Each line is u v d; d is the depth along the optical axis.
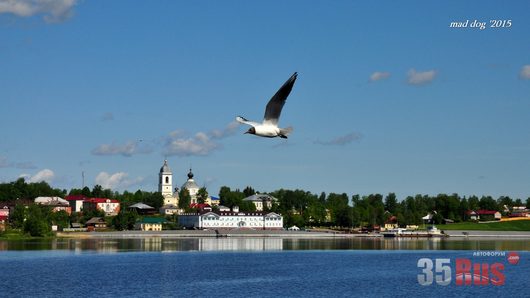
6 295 114.56
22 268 156.50
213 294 116.81
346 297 113.75
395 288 124.50
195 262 176.88
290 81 43.28
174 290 121.12
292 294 117.06
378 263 176.38
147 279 136.75
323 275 146.38
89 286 125.44
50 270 152.38
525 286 126.31
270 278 139.75
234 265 169.25
